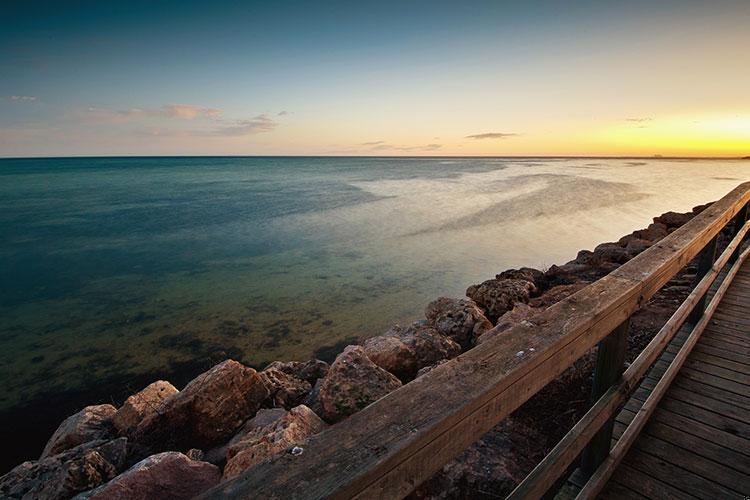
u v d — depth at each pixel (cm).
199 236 2775
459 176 10050
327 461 89
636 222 2908
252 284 1689
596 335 166
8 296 1619
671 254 238
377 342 586
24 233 2939
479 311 719
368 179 9344
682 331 396
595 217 3152
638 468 246
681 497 225
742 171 12975
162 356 1083
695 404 307
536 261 1919
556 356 142
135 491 325
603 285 191
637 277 202
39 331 1269
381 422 100
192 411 467
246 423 483
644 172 11169
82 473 379
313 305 1411
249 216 3634
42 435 793
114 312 1417
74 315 1400
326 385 451
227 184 8025
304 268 1917
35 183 8306
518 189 5884
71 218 3600
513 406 127
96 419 532
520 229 2702
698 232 289
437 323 712
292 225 3138
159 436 462
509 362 126
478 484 290
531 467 305
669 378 306
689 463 250
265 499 80
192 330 1238
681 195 4741
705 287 349
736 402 309
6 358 1092
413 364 563
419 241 2420
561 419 357
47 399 905
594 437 206
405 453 93
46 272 1962
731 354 375
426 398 109
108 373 1008
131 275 1891
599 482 205
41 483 379
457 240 2408
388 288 1575
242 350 1093
